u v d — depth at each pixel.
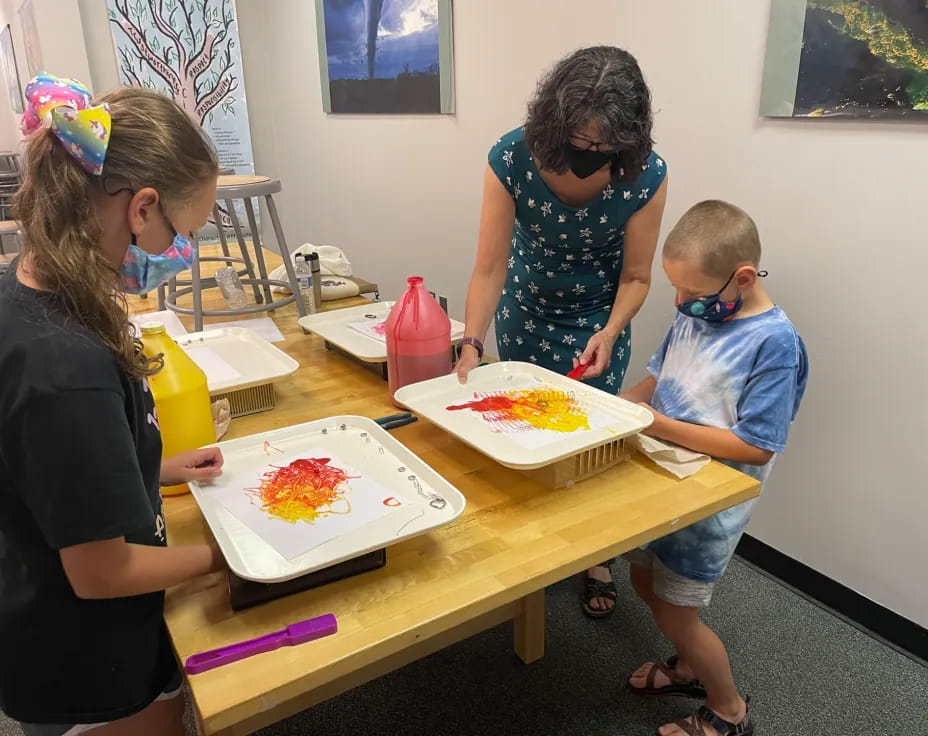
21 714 0.81
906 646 1.73
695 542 1.25
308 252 2.13
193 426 1.07
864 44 1.50
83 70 3.63
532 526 0.95
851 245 1.64
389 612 0.78
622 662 1.72
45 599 0.77
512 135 1.44
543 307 1.71
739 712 1.41
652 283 2.18
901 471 1.66
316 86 3.79
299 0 3.71
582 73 1.17
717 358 1.21
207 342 1.59
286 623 0.77
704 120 1.91
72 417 0.62
